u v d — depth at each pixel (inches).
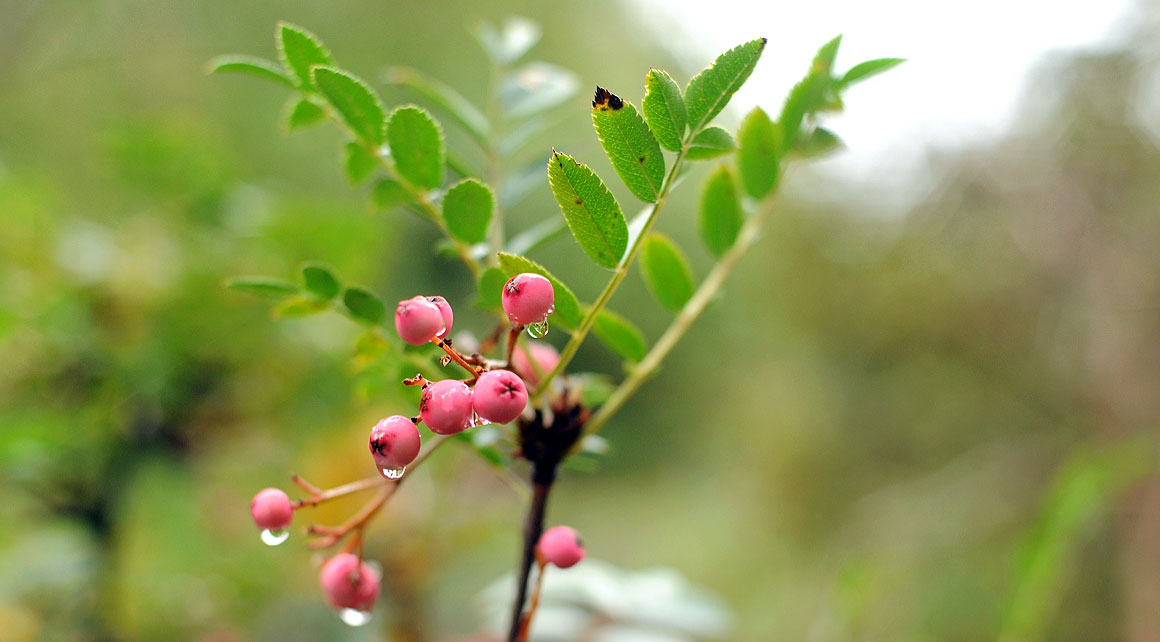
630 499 132.2
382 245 37.9
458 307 111.3
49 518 31.6
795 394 99.8
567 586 27.4
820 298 96.4
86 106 96.5
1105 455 26.6
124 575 30.8
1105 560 56.8
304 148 109.8
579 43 158.9
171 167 32.4
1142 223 69.1
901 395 88.0
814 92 18.3
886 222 91.1
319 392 33.4
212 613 32.2
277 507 16.8
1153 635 54.1
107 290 30.7
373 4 133.2
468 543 35.2
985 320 79.8
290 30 17.4
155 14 107.6
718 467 129.9
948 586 63.6
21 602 29.8
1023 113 77.5
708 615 28.2
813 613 76.9
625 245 16.1
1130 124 70.6
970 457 76.3
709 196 18.9
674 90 15.9
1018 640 27.3
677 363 144.2
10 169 35.0
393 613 33.2
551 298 15.6
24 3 71.0
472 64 139.9
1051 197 74.5
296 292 17.8
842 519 88.3
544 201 132.7
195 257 32.6
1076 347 71.8
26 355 30.0
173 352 30.5
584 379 18.3
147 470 30.3
